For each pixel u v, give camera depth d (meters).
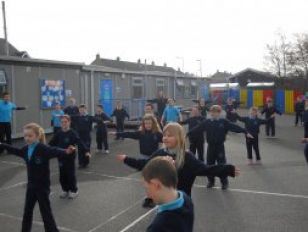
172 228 2.57
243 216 7.34
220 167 4.49
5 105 14.86
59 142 8.53
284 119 33.47
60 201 8.41
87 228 6.78
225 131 9.38
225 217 7.29
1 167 12.27
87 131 12.61
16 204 8.30
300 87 45.09
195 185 9.80
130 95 26.77
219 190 9.29
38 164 6.07
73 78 21.53
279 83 49.62
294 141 18.75
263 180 10.34
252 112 12.82
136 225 6.91
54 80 20.12
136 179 10.55
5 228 6.87
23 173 11.43
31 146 6.16
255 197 8.65
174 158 4.47
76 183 9.23
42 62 19.33
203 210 7.71
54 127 15.33
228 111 19.56
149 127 7.72
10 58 17.52
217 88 52.91
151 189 2.61
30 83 18.80
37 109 19.19
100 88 23.83
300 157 14.11
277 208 7.83
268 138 20.05
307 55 45.19
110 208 7.90
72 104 16.22
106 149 15.16
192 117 11.95
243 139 19.95
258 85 52.88
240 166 12.42
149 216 7.38
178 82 32.91
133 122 24.09
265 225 6.85
